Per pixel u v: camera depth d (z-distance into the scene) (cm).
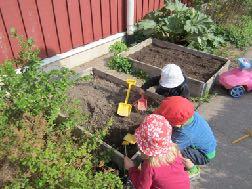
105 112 183
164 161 108
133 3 258
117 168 154
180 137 134
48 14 214
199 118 140
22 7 200
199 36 256
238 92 212
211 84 215
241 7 305
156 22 272
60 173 116
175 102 127
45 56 227
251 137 184
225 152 174
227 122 194
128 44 279
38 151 118
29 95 133
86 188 117
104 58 259
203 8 299
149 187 111
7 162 119
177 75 161
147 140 106
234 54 261
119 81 205
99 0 239
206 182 158
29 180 118
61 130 146
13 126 130
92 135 148
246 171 163
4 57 204
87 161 133
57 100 143
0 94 134
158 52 251
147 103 190
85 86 205
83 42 245
